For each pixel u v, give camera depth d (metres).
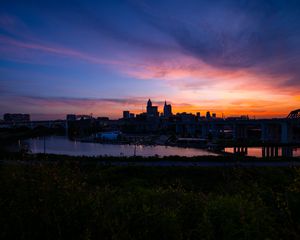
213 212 4.40
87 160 45.31
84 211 3.70
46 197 3.71
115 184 23.58
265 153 101.50
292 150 101.12
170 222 4.02
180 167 36.25
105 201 4.57
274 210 5.29
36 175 4.25
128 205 4.52
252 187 6.91
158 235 3.85
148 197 5.30
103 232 3.47
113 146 136.25
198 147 119.81
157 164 43.56
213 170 33.97
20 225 3.26
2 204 3.52
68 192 3.96
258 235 3.91
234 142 115.19
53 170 4.52
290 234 4.34
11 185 3.94
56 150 113.94
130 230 3.79
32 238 3.18
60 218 3.43
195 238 4.08
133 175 33.22
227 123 150.25
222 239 3.94
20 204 3.59
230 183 7.79
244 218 4.12
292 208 5.05
